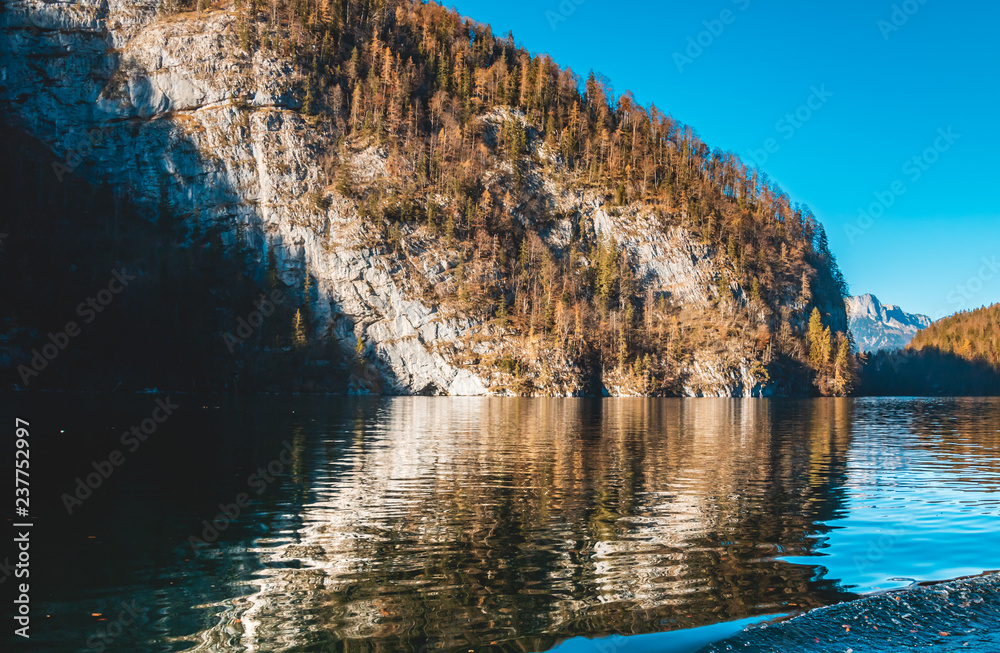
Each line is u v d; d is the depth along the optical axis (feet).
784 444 144.77
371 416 239.50
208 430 164.25
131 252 534.78
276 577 47.34
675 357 619.67
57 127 653.71
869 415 279.28
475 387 580.30
